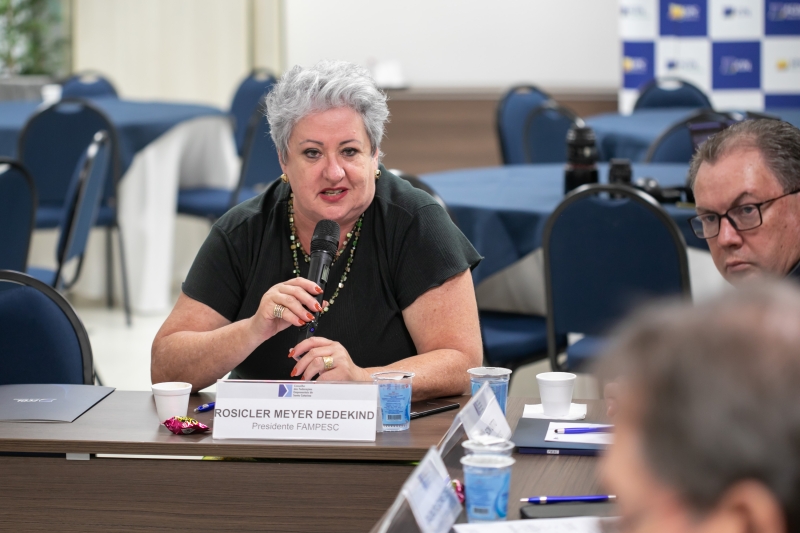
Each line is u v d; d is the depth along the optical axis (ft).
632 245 20.47
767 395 3.27
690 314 3.54
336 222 14.16
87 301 42.75
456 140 61.26
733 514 3.35
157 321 39.34
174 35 63.05
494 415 10.60
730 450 3.30
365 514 11.44
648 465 3.47
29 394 13.87
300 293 12.89
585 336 23.06
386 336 14.51
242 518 11.64
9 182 24.53
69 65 64.28
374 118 14.10
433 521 8.18
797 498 3.28
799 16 51.47
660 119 43.57
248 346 13.41
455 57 61.98
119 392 14.14
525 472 10.42
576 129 26.68
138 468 11.72
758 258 13.05
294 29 63.26
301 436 11.59
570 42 60.54
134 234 40.04
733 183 12.94
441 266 14.30
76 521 11.91
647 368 3.49
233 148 44.27
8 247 24.93
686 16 52.37
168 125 39.86
